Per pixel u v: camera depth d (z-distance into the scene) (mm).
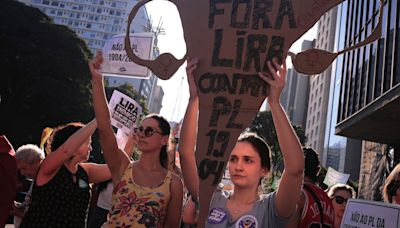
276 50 2191
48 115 31281
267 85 2164
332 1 2197
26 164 3963
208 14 2312
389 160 18078
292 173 2113
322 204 3076
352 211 2852
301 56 2178
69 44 33094
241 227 2264
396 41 13281
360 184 22266
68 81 32875
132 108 4746
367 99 15852
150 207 2715
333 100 51031
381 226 2535
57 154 2824
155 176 2869
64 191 2904
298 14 2215
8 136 29891
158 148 2939
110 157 2840
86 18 117250
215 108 2174
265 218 2260
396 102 12266
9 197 2760
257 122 34031
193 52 2293
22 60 29984
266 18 2236
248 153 2379
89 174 3307
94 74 2725
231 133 2125
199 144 2135
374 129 15953
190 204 2627
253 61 2197
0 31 29797
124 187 2797
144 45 4070
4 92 30109
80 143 2887
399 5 13508
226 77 2205
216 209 2416
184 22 2342
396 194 3129
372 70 15859
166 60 2352
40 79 30828
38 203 2846
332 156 48938
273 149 29000
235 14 2275
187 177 2512
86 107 33000
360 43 2150
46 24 32625
